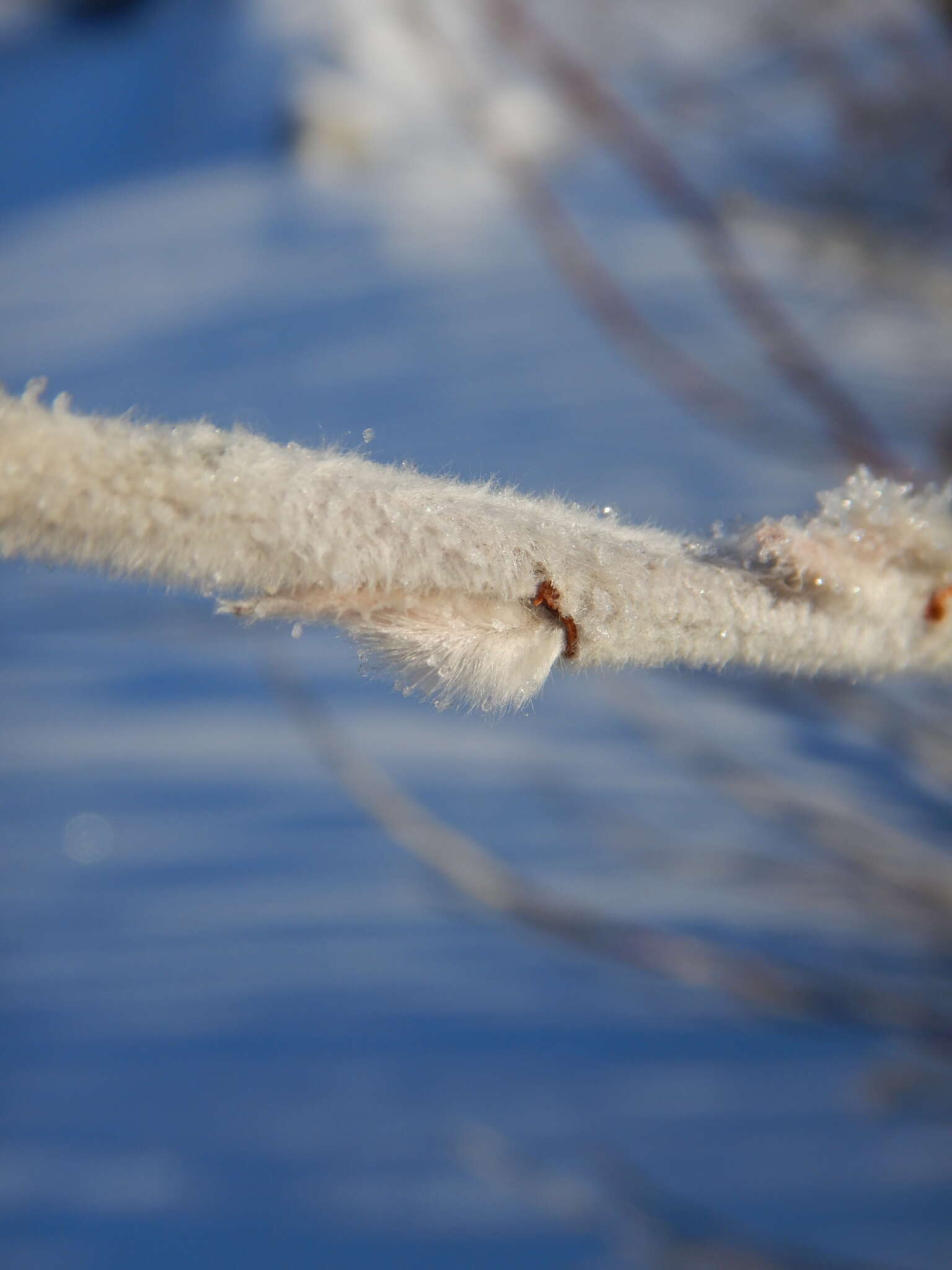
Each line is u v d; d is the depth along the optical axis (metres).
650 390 1.87
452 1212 0.72
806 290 0.66
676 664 0.17
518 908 0.51
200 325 2.83
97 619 0.57
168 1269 0.72
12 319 3.23
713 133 0.64
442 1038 0.87
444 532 0.16
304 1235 0.73
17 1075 0.92
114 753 1.37
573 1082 0.80
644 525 0.17
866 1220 0.65
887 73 0.63
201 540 0.15
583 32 0.64
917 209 0.64
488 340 2.27
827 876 0.56
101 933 1.09
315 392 2.21
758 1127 0.74
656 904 0.75
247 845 1.18
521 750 0.98
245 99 4.18
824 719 0.54
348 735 1.18
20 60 5.86
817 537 0.17
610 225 1.69
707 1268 0.51
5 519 0.15
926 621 0.17
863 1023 0.51
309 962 0.99
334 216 3.26
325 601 0.16
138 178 4.20
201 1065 0.90
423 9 0.57
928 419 0.59
